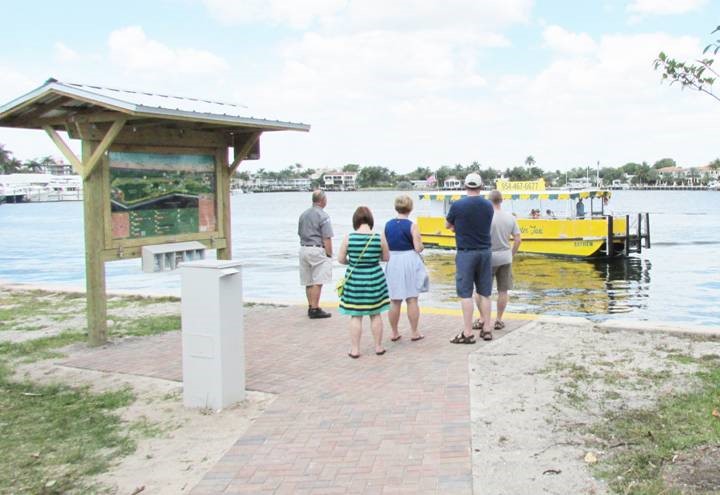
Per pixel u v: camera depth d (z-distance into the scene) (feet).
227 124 27.07
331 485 13.91
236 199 583.99
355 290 23.32
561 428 16.38
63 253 127.54
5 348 26.32
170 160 28.78
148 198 27.91
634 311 57.26
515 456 14.89
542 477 13.83
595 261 91.04
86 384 21.56
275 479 14.32
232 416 18.21
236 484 14.16
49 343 27.02
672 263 90.43
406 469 14.48
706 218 195.21
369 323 29.40
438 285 74.18
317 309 30.73
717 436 15.48
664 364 21.47
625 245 91.66
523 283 74.74
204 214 30.55
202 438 16.79
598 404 17.95
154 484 14.33
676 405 17.61
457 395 19.08
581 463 14.40
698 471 13.78
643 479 13.55
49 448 16.34
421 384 20.25
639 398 18.29
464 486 13.60
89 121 25.09
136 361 23.99
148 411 18.89
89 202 25.81
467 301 24.94
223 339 18.70
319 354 24.21
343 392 19.81
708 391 18.61
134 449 16.21
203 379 18.81
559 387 19.44
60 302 37.50
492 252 26.58
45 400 20.03
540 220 94.43
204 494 13.78
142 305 35.76
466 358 22.98
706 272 82.17
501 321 27.50
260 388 20.43
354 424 17.22
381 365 22.50
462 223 24.70
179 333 28.45
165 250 28.12
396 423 17.16
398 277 25.23
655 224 169.37
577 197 93.66
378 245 23.45
